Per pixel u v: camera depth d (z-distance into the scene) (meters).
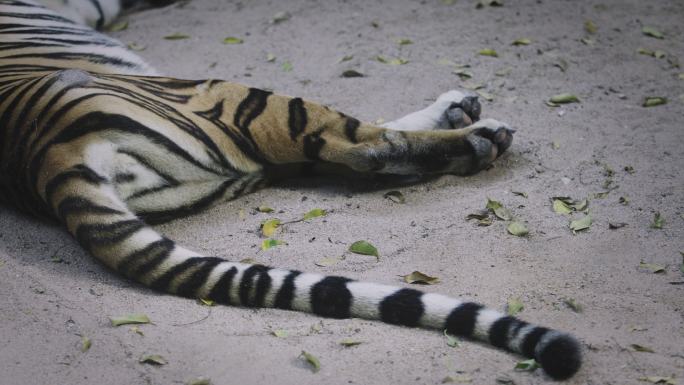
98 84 8.66
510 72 11.86
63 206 7.88
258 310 7.32
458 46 12.62
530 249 8.14
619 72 11.88
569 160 9.73
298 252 8.18
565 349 6.27
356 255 8.11
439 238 8.34
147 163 8.40
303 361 6.61
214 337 6.92
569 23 13.27
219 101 9.05
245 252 8.24
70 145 8.15
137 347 6.81
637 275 7.67
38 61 10.16
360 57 12.45
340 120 9.02
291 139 9.00
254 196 9.26
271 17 14.04
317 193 9.30
